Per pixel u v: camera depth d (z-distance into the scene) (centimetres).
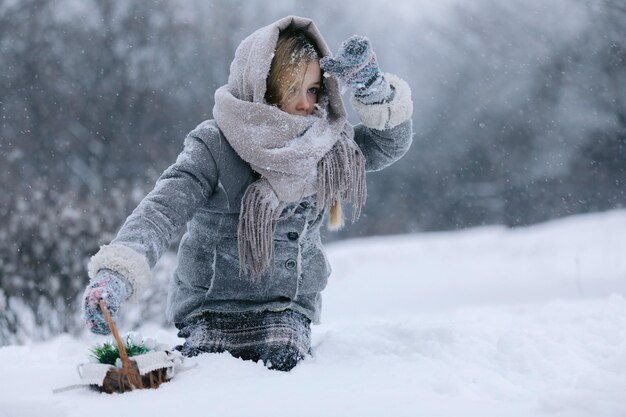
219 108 394
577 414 278
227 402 299
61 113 2678
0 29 2741
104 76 2777
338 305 1264
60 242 847
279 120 386
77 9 2827
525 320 539
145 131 2730
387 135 431
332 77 404
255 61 391
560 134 3231
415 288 1484
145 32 2870
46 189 903
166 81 2830
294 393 313
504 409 288
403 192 3612
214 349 390
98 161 2594
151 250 343
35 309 823
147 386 329
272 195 384
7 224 840
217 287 400
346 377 342
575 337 431
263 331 391
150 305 816
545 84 3119
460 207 3556
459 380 334
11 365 400
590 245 2041
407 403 296
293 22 402
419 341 413
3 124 2589
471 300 1243
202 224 400
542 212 3359
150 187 1021
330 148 393
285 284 402
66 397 314
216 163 387
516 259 1927
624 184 3127
